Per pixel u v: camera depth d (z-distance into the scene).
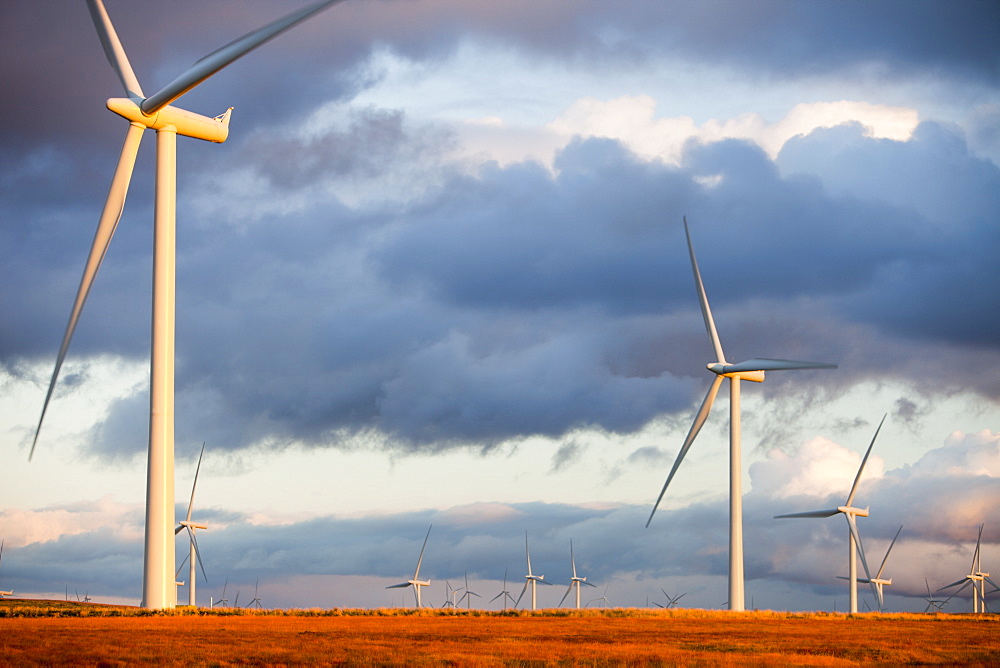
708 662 41.38
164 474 61.62
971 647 50.09
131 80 65.25
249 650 42.22
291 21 61.03
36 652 40.28
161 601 61.97
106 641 44.47
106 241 62.38
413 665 39.06
